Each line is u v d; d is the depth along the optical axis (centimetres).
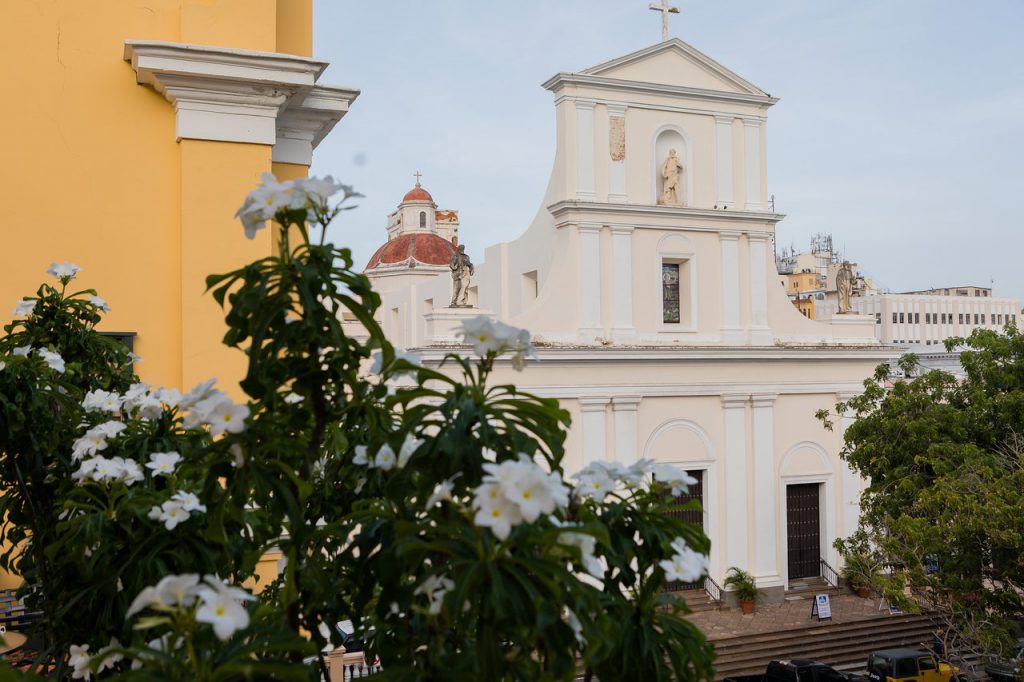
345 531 421
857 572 2231
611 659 358
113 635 486
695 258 2784
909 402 2080
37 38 925
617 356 2611
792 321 2909
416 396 375
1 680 334
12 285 906
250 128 966
